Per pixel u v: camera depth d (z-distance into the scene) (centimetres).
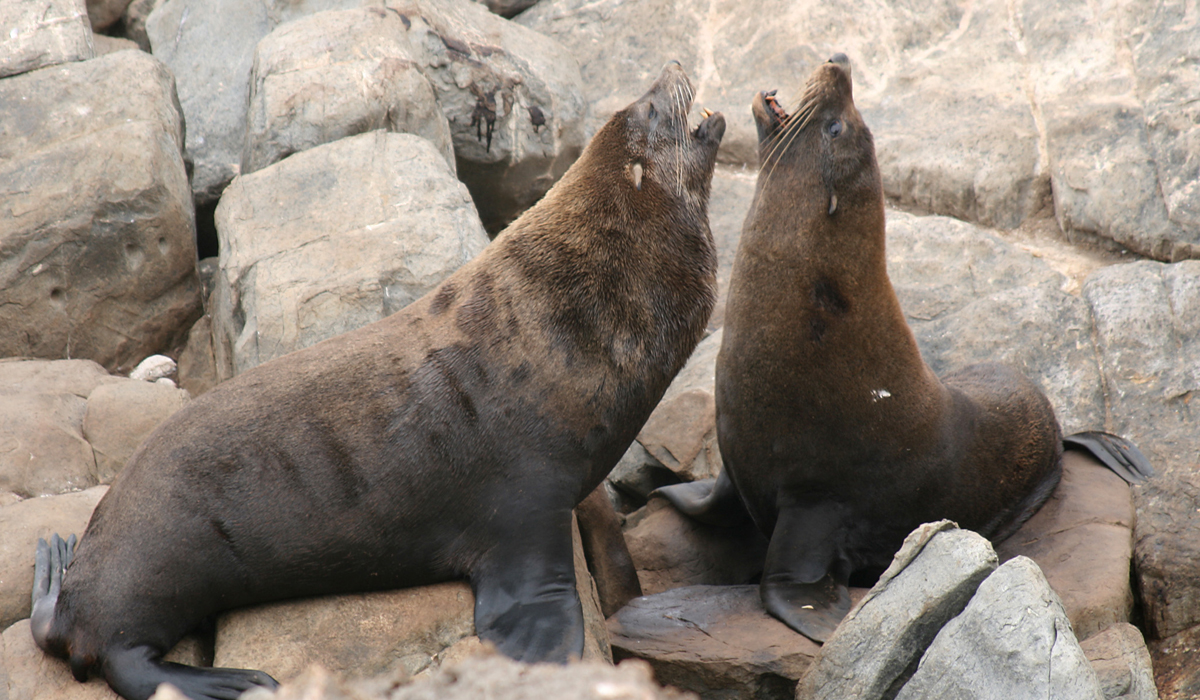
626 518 1944
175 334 2258
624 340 1315
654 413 2009
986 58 2789
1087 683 988
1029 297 2130
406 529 1223
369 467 1210
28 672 1183
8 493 1652
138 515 1170
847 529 1584
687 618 1459
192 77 2658
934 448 1573
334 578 1222
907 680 1152
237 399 1245
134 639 1141
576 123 2789
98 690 1152
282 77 2355
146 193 2139
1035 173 2512
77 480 1720
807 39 2950
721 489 1759
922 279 2330
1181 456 1786
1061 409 1950
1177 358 1956
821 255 1518
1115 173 2353
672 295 1370
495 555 1229
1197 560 1521
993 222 2519
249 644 1179
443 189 2161
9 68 2361
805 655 1310
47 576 1329
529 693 636
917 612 1145
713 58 3023
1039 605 1044
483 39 2725
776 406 1547
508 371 1259
